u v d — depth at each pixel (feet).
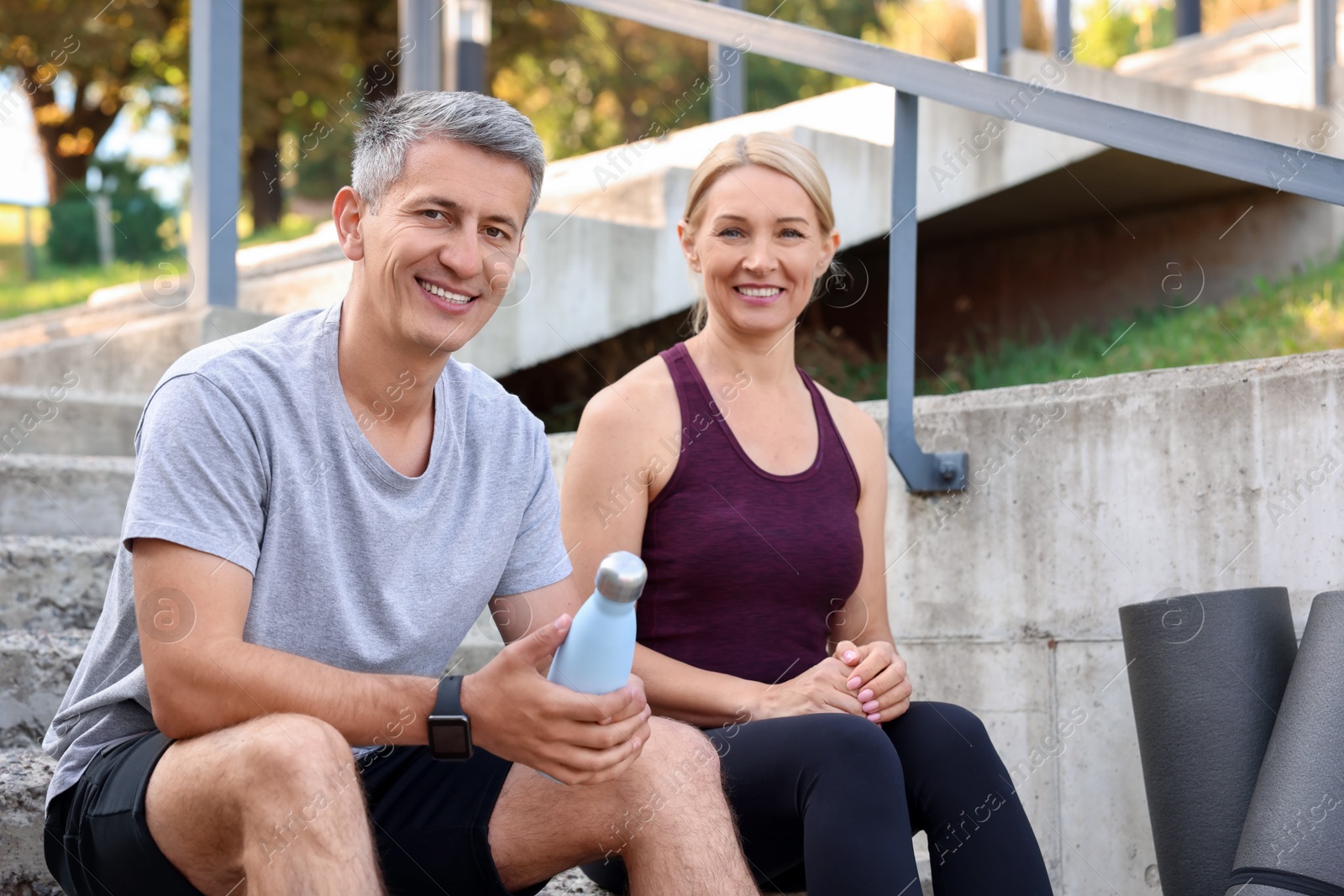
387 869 4.03
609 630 3.76
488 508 4.46
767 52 6.68
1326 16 12.71
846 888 3.90
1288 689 4.92
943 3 27.35
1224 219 11.32
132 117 37.76
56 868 4.06
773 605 5.00
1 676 5.67
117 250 25.84
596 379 10.34
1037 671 6.14
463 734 3.73
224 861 3.52
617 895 4.93
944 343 12.85
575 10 36.91
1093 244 11.85
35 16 33.45
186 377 3.93
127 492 7.79
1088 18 31.48
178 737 3.64
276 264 10.46
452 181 4.20
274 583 3.97
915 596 6.58
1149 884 5.69
